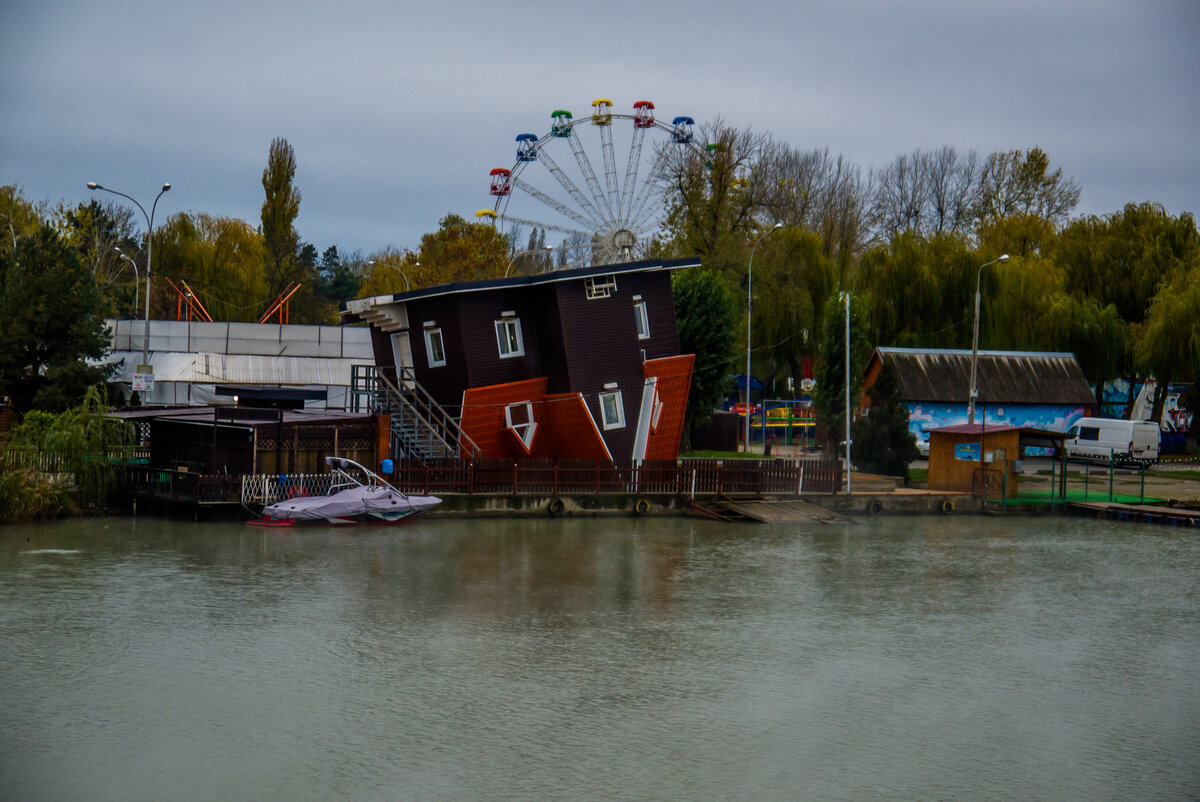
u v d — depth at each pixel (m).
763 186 91.56
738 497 47.44
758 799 15.77
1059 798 16.08
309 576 30.62
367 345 77.69
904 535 42.16
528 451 47.88
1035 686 21.56
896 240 77.50
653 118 80.38
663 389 50.06
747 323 72.06
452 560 33.75
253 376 73.19
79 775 16.22
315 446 42.66
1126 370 75.44
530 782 16.17
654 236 83.12
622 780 16.33
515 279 47.59
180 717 18.70
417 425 46.41
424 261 111.06
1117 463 67.25
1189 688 21.62
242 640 23.56
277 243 113.00
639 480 46.16
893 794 16.08
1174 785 16.66
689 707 19.70
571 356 47.44
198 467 43.22
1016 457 49.66
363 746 17.47
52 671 21.12
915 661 23.14
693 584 30.88
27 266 51.50
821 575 32.84
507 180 81.38
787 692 20.73
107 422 42.59
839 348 56.94
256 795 15.58
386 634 24.36
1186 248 78.19
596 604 27.92
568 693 20.30
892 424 55.91
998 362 71.31
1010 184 103.56
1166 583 32.59
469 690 20.39
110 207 112.56
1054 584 32.22
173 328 73.56
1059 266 79.38
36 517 40.06
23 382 50.12
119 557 32.97
